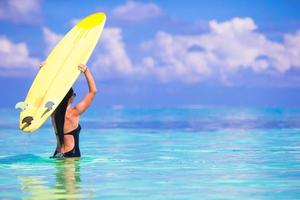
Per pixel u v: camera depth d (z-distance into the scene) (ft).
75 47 40.93
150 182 30.27
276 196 26.66
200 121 96.17
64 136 38.55
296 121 92.63
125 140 57.62
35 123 37.06
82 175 32.45
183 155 42.88
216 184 29.71
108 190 28.02
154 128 77.25
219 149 47.42
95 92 38.60
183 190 28.07
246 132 67.41
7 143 54.49
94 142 55.26
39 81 39.91
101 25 41.60
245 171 34.27
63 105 38.24
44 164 36.58
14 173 32.96
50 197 26.35
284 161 39.04
